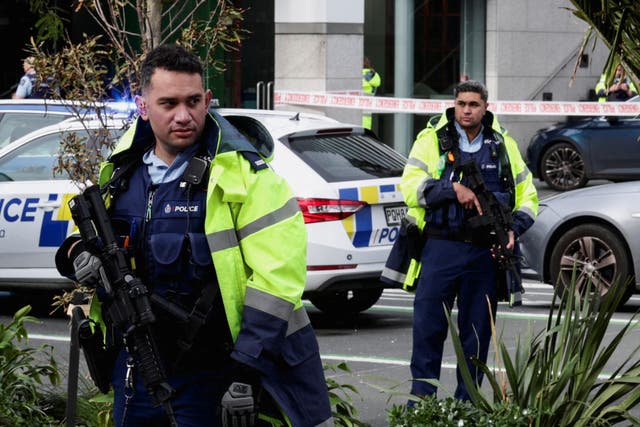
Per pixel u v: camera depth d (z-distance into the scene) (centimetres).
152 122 491
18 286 1337
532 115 2783
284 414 490
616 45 650
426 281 862
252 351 475
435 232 862
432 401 700
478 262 854
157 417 498
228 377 493
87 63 795
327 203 1234
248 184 488
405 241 880
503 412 682
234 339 484
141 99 506
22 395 783
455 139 868
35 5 833
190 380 491
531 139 2752
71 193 1312
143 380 483
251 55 2672
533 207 874
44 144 1338
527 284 1686
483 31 2889
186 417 490
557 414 686
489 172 865
